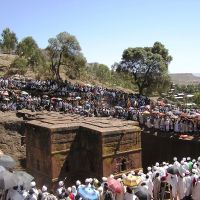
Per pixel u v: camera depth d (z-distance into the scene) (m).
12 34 125.56
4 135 49.84
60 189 19.27
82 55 87.31
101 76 114.12
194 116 40.62
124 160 31.47
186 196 21.83
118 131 30.73
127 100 62.16
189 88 132.75
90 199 17.50
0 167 16.11
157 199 21.31
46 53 97.38
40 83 72.38
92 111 51.03
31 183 17.16
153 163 41.84
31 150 34.09
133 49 86.69
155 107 55.12
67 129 31.72
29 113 49.31
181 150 38.28
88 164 31.67
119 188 18.05
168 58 97.94
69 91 67.31
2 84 65.94
